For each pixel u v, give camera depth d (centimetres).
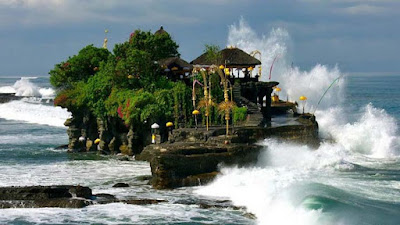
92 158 6200
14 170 5484
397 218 3569
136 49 7288
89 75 7988
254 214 3812
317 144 6175
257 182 4550
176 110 6222
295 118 7119
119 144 6594
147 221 3725
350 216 3566
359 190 4300
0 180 4981
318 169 5200
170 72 7338
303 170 5125
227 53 7269
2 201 4047
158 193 4409
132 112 6219
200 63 7269
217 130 5588
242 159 4991
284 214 3703
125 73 6994
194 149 4878
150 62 7125
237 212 3888
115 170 5441
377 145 6303
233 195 4284
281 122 6644
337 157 5394
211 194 4350
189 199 4200
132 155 6303
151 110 6166
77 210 3950
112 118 6588
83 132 6906
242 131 5562
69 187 4262
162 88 6775
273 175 4803
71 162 5938
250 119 6303
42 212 3916
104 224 3681
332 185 4438
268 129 5741
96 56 8012
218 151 4938
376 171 5184
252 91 7238
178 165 4644
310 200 3784
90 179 5016
